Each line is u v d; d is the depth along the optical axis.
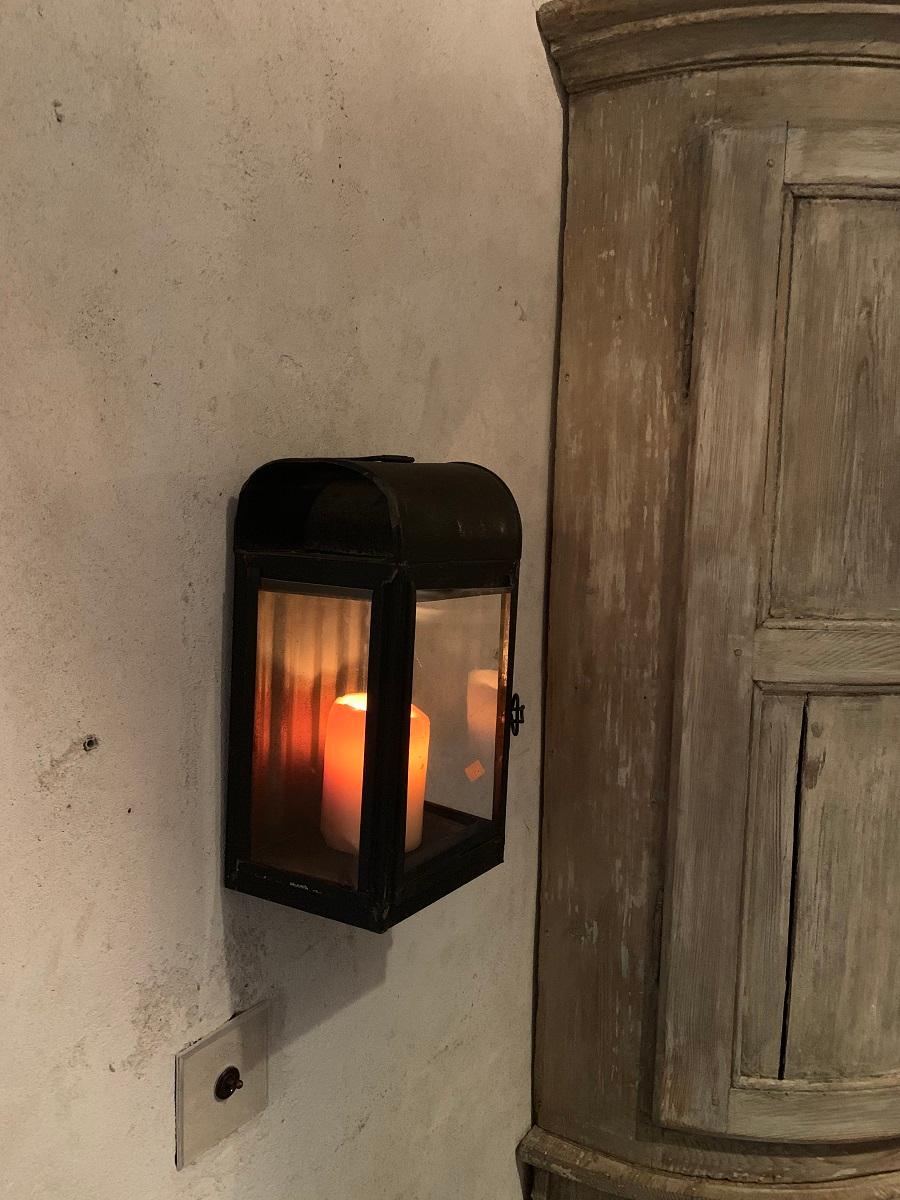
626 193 1.17
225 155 0.76
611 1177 1.25
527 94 1.13
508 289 1.13
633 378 1.18
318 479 0.78
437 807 0.84
